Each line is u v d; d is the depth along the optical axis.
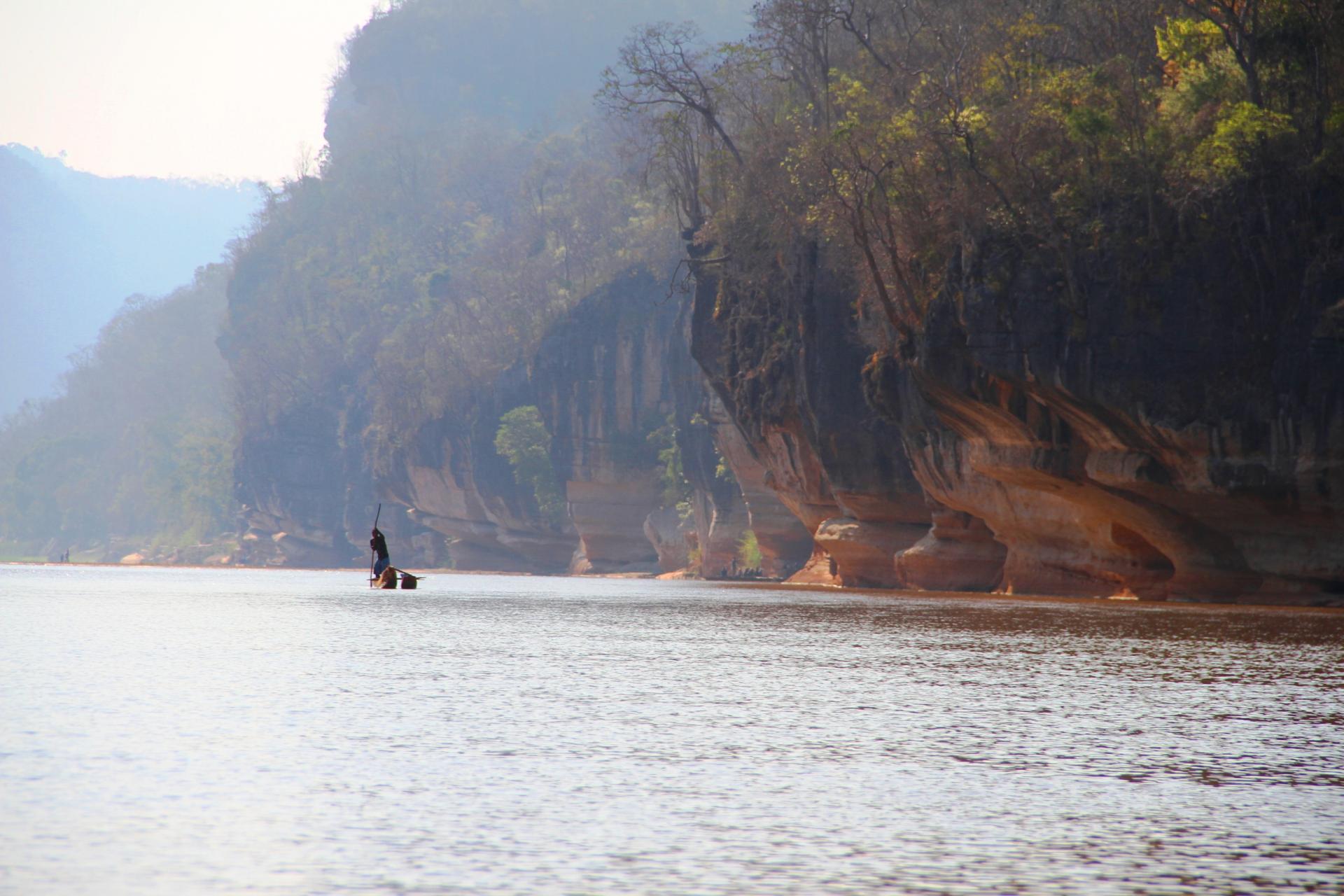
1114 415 180.38
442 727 61.75
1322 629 132.50
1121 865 40.31
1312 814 47.25
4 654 94.94
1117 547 199.88
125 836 41.00
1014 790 50.59
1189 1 198.00
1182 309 176.62
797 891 36.97
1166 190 180.25
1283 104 185.38
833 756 56.62
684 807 46.56
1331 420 167.12
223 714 64.31
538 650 105.31
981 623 141.12
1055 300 183.25
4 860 38.25
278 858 38.94
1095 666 95.06
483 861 39.09
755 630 131.50
